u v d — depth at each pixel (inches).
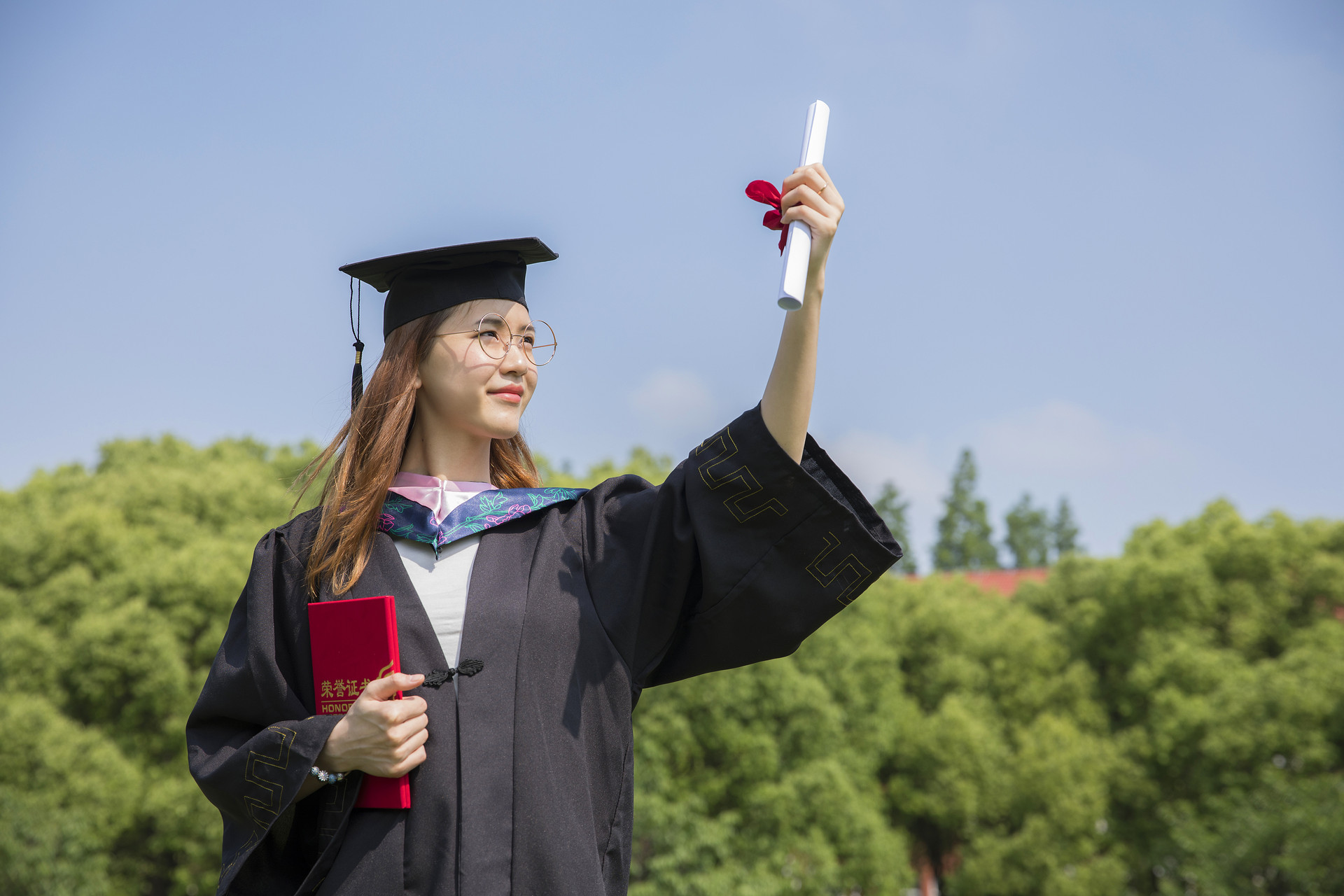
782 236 86.1
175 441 1342.3
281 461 1227.2
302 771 77.2
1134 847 970.7
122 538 929.5
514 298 98.0
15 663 834.8
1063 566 1338.6
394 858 76.2
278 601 88.9
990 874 938.1
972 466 3511.3
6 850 746.8
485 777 77.6
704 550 84.6
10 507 1064.8
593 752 82.4
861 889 871.7
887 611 1197.7
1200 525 1272.1
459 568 87.5
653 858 769.6
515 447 108.0
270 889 82.3
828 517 84.7
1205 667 1008.9
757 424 85.1
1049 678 1107.9
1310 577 1090.7
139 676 837.8
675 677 90.0
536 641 82.8
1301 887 756.0
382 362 95.7
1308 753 890.7
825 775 831.7
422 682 78.7
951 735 1004.6
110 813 802.2
